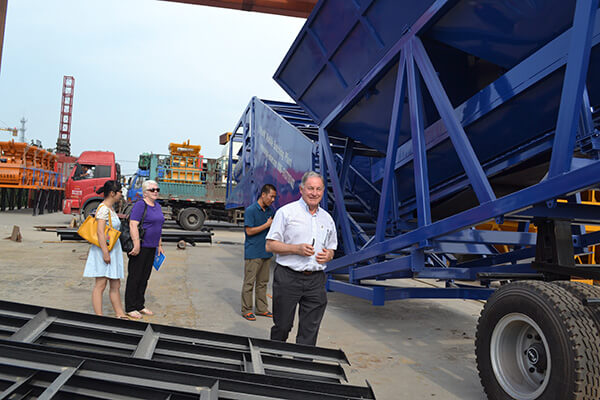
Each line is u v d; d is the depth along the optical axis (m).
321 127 6.26
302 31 5.71
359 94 5.19
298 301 3.12
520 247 5.24
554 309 2.41
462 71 4.55
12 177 21.17
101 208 4.31
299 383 1.78
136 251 4.69
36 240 11.66
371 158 6.97
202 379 1.66
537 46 3.44
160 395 1.58
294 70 6.40
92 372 1.68
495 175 4.63
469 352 4.20
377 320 5.38
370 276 4.82
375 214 7.03
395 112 4.43
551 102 3.38
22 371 1.67
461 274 4.59
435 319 5.51
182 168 17.03
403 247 4.18
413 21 4.20
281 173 7.79
